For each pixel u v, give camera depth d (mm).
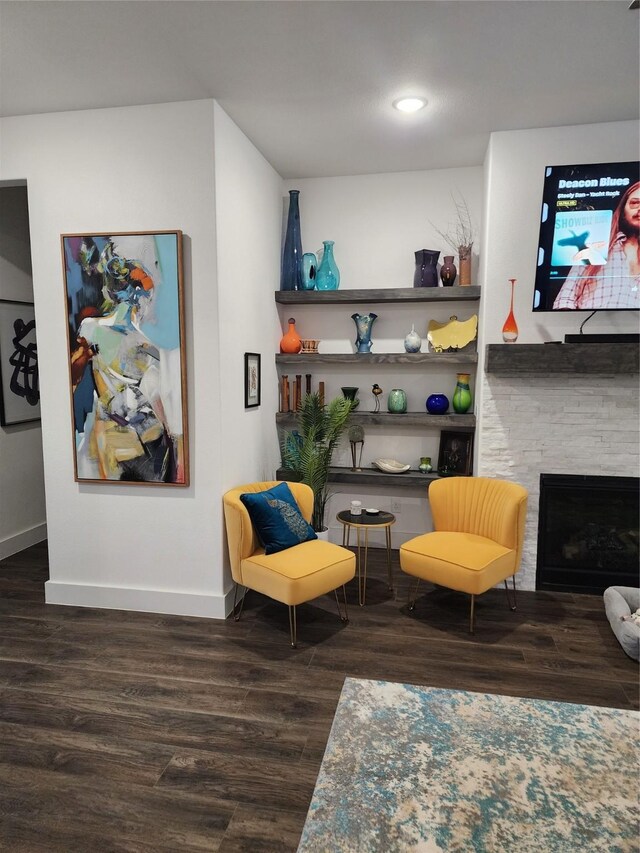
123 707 2406
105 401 3207
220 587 3242
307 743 2178
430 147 3695
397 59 2586
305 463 3904
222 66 2629
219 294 3064
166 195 3033
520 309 3521
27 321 4348
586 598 3562
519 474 3635
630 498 3564
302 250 4340
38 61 2570
